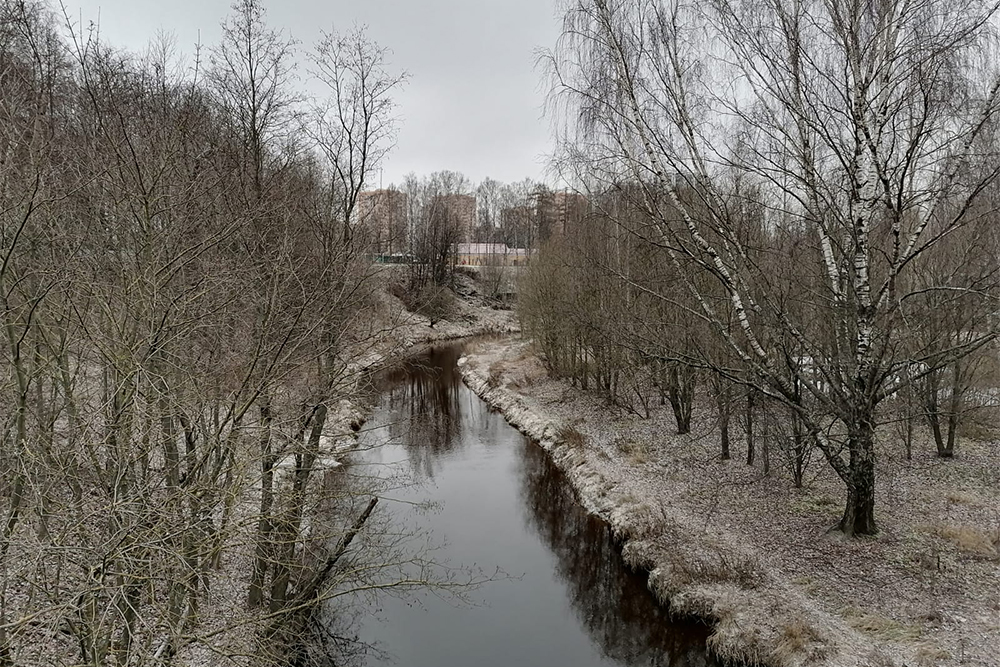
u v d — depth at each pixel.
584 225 25.00
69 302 7.85
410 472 21.03
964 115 10.19
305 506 10.67
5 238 7.05
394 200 57.88
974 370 16.81
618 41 11.68
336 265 11.16
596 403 26.72
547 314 30.33
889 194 10.57
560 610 13.12
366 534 12.60
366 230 12.73
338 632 12.43
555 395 29.41
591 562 15.05
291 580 11.10
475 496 19.34
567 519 17.61
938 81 9.97
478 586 12.70
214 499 8.19
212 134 12.52
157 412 7.59
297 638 10.74
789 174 11.88
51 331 8.06
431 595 13.66
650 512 15.57
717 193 12.49
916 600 10.46
